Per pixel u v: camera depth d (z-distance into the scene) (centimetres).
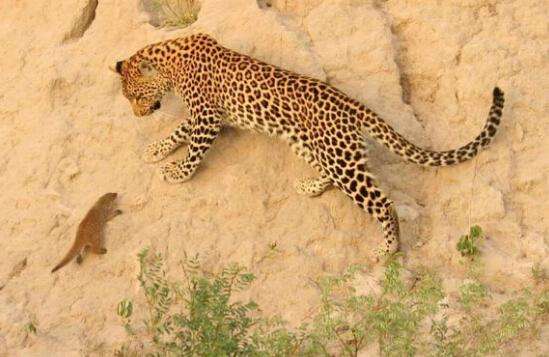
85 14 1444
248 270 1224
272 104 1255
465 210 1255
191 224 1266
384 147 1298
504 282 1195
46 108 1371
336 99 1221
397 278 1080
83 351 1154
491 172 1270
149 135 1343
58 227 1280
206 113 1294
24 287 1234
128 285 1224
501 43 1339
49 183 1313
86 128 1347
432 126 1321
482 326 1123
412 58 1356
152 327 1116
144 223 1274
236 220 1268
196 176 1302
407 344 1023
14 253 1268
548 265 1202
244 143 1317
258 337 1032
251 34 1366
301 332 1107
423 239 1250
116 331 1176
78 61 1399
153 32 1408
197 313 1012
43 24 1447
